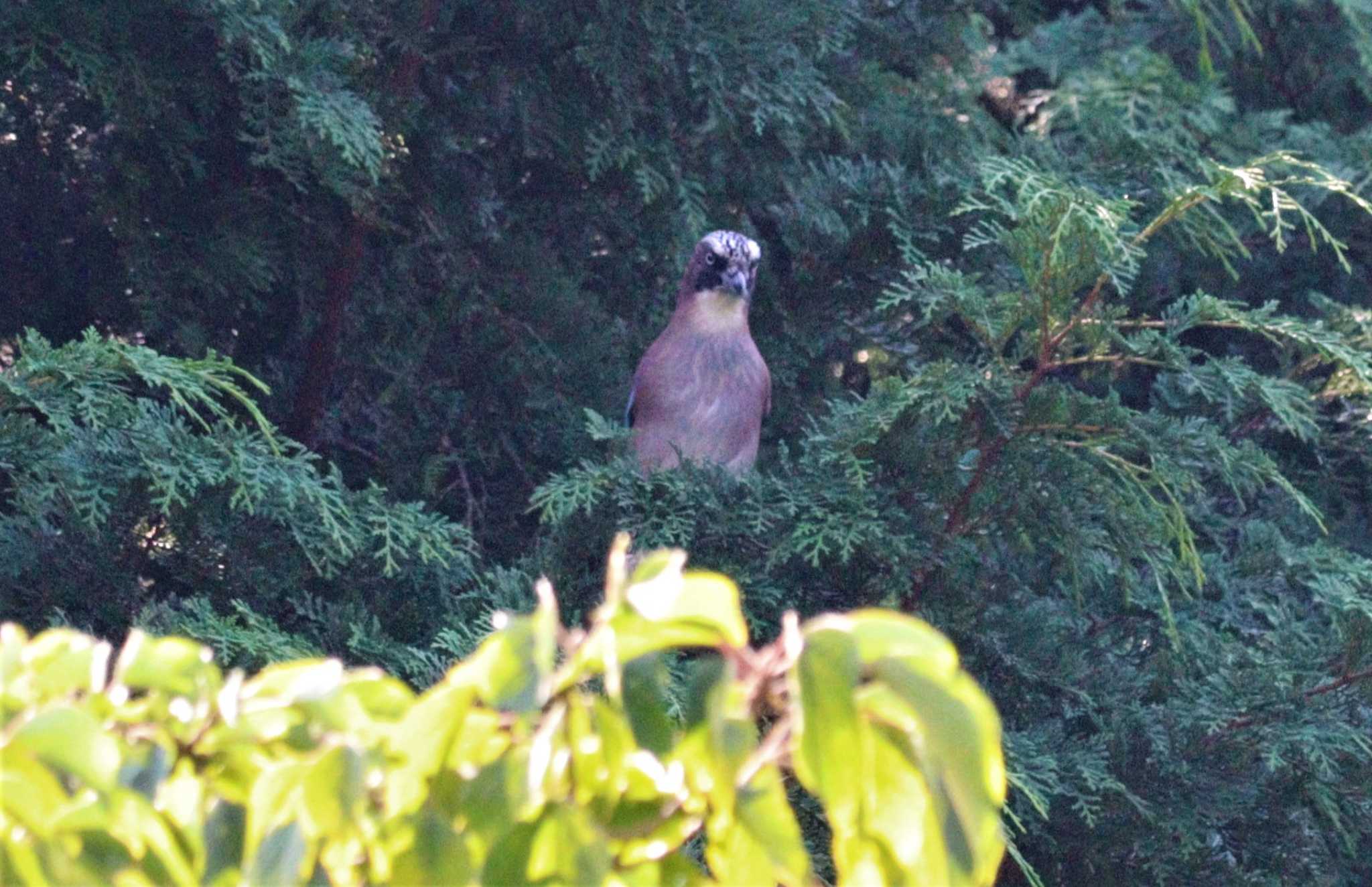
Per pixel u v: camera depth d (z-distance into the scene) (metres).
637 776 2.92
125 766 2.77
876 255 9.97
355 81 9.20
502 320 10.02
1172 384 10.29
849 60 10.98
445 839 2.72
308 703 2.80
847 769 2.54
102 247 9.61
